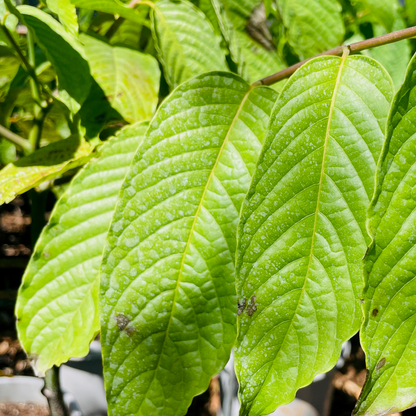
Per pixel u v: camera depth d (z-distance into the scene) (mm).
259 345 246
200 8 431
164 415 270
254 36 376
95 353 809
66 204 312
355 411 229
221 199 263
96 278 321
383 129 236
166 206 259
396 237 217
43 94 403
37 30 344
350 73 243
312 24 375
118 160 319
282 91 237
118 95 356
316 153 240
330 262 243
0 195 312
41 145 526
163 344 268
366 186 238
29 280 313
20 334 313
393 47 421
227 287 267
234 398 761
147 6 403
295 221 241
